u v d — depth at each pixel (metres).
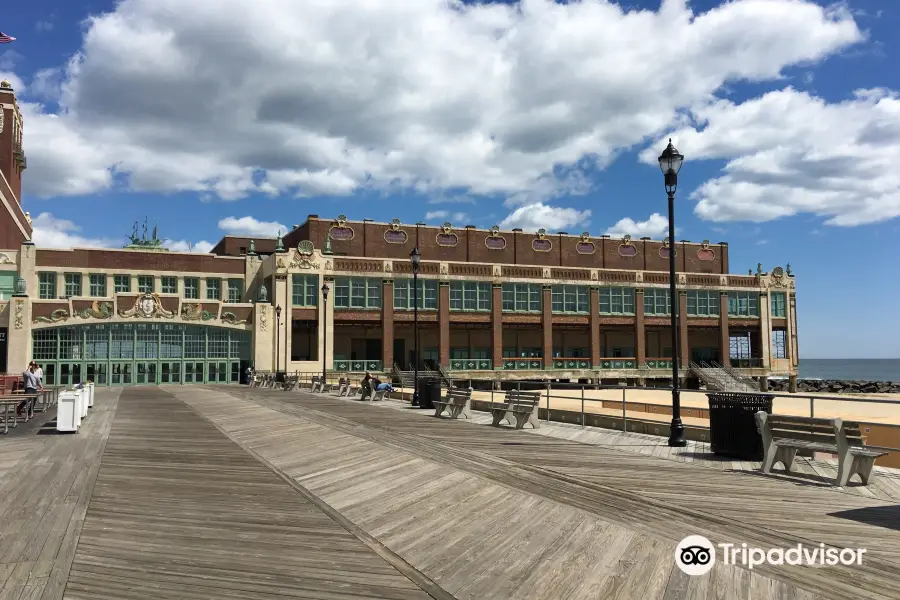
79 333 45.75
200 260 53.47
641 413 25.94
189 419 21.55
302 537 8.16
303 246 52.38
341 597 6.20
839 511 8.77
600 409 27.56
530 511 9.06
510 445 14.83
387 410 24.53
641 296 63.91
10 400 17.61
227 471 12.37
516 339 64.00
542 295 60.25
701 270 75.19
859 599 5.88
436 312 56.41
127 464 12.82
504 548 7.69
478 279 57.91
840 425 10.30
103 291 50.31
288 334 51.00
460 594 6.39
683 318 65.50
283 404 27.36
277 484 11.27
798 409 38.41
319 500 10.23
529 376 58.25
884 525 8.09
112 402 29.14
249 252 55.38
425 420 20.61
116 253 50.84
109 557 7.27
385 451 13.98
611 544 7.59
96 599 6.07
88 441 15.89
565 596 6.31
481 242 64.81
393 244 61.25
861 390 73.38
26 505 9.51
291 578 6.70
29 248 48.28
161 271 52.09
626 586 6.45
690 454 13.53
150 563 7.08
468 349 63.03
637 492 9.95
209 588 6.37
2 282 47.81
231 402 28.61
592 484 10.52
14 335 43.72
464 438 16.06
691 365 64.81
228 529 8.45
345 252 59.25
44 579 6.55
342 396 33.69
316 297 52.50
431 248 62.69
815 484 10.48
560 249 68.12
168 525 8.58
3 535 8.03
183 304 48.41
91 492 10.35
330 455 14.03
